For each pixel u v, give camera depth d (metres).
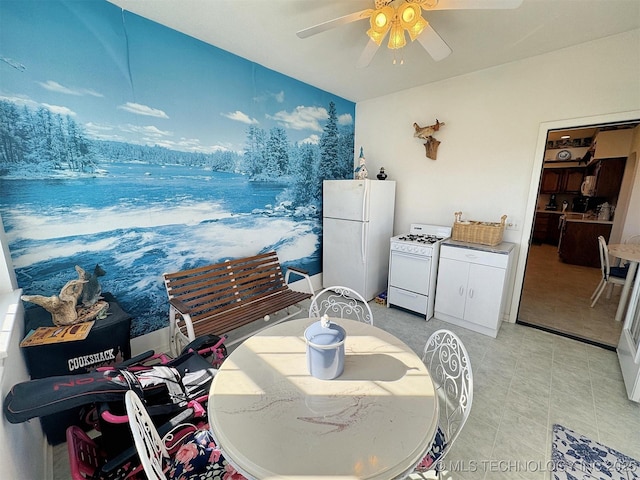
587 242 5.18
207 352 1.86
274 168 3.14
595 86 2.36
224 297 2.62
